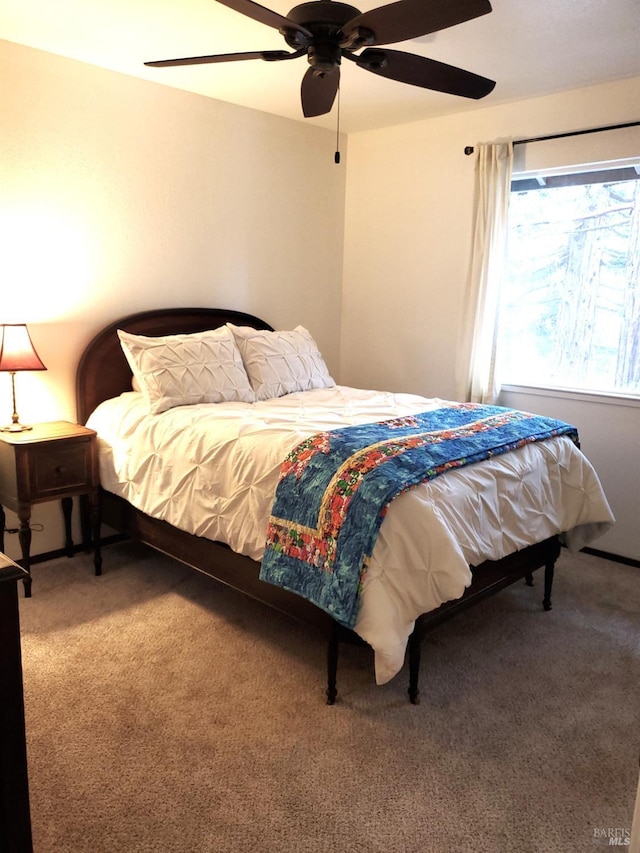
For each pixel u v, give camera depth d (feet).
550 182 12.06
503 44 9.02
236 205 12.76
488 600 9.87
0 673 3.88
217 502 8.32
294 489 7.32
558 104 11.33
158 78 10.90
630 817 5.66
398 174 13.84
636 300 11.35
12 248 9.84
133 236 11.25
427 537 6.63
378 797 5.82
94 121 10.42
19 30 8.89
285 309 14.11
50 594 9.65
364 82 10.70
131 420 9.88
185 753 6.32
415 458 7.26
